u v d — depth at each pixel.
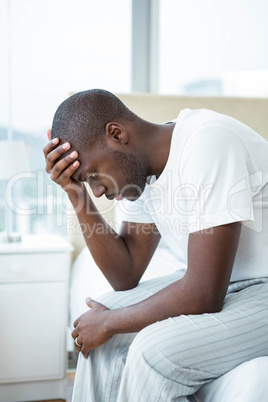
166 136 1.21
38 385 2.05
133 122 1.20
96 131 1.15
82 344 1.19
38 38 2.59
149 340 1.04
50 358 2.04
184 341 1.03
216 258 1.06
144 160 1.20
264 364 1.00
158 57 2.79
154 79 2.79
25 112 2.59
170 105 2.59
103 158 1.16
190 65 2.83
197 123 1.15
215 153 1.08
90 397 1.20
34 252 2.04
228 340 1.05
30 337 2.03
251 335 1.07
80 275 2.15
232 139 1.11
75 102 1.17
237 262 1.22
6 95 2.56
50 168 1.19
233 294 1.20
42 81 2.60
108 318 1.14
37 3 2.58
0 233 2.31
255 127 2.68
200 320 1.06
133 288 1.38
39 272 2.05
